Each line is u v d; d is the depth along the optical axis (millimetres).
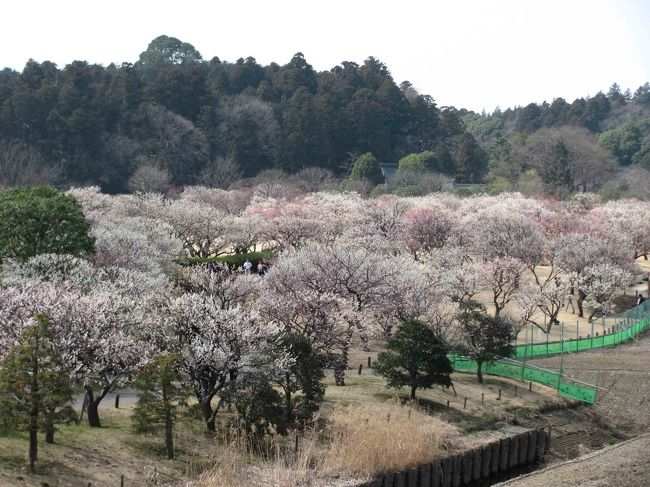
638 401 45875
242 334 32750
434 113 187625
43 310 30578
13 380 25797
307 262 48719
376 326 49469
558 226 89000
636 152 180375
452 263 62594
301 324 46656
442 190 134000
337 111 156875
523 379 46844
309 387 34562
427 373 39500
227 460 30453
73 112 122500
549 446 40156
